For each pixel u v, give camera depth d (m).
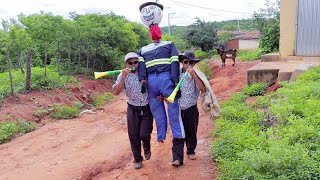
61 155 5.29
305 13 9.89
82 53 14.98
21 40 12.34
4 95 8.46
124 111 9.12
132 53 4.02
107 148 5.50
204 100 4.15
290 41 10.07
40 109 8.45
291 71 7.52
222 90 9.64
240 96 7.19
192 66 4.11
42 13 15.89
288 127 4.02
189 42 30.31
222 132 4.57
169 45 4.16
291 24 10.02
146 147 4.36
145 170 4.30
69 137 6.37
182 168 4.19
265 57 10.34
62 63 14.33
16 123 7.25
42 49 14.30
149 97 4.12
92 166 4.64
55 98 9.55
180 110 4.14
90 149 5.51
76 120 8.17
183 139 4.19
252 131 4.38
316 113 4.41
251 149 3.67
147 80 4.09
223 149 4.12
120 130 6.75
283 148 3.25
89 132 6.70
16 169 4.79
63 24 14.22
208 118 6.42
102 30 15.34
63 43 14.05
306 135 3.74
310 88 5.43
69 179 4.27
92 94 12.14
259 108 5.74
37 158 5.24
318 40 9.84
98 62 15.60
